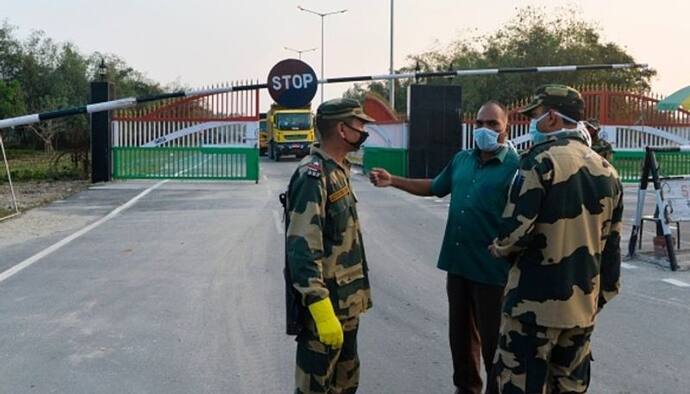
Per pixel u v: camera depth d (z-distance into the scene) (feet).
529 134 15.61
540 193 12.84
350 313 13.61
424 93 78.33
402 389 18.29
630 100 75.56
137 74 258.37
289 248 12.95
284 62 65.77
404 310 25.44
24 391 18.12
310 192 12.94
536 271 13.08
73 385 18.51
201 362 20.16
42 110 186.50
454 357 17.52
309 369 13.43
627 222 48.14
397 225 45.85
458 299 17.24
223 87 64.69
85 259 34.76
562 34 143.33
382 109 87.40
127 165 77.41
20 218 49.65
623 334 22.66
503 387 13.64
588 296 13.16
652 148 34.19
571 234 12.96
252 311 25.18
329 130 13.48
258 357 20.54
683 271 32.24
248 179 77.51
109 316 24.63
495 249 13.43
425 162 78.79
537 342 13.15
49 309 25.58
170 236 41.55
